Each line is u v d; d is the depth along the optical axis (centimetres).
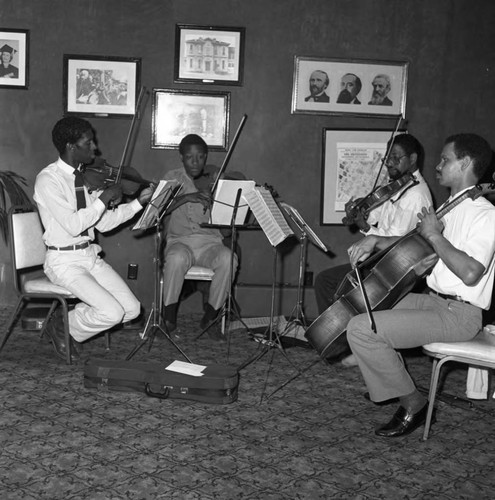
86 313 393
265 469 271
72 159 392
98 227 409
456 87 530
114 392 346
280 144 521
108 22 500
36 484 251
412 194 406
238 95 515
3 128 503
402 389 301
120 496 245
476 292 296
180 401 338
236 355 424
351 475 268
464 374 402
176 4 503
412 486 261
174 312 463
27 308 456
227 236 489
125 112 505
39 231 412
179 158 514
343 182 526
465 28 526
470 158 301
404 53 524
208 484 257
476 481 267
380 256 349
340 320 319
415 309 305
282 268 531
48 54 499
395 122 529
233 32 507
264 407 336
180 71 507
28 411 319
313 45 516
